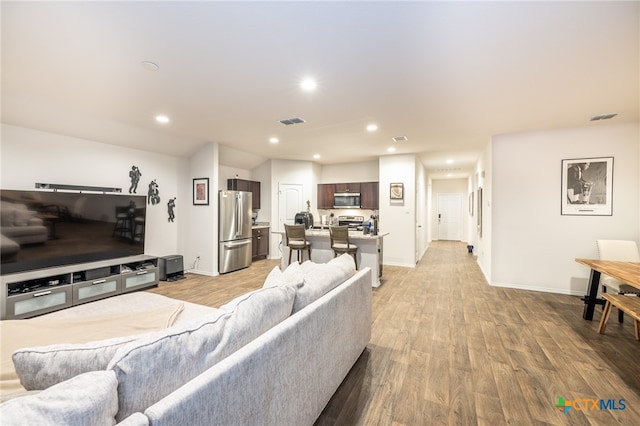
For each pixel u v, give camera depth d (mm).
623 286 2967
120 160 4418
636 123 3719
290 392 1323
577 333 2775
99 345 914
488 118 3570
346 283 2062
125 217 4203
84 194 3748
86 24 1761
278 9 1624
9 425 580
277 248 6914
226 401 958
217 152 5121
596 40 1918
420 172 6863
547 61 2197
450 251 8016
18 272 3191
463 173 8938
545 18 1701
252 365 1073
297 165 7078
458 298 3854
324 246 4871
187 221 5406
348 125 3912
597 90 2723
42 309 3139
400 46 2006
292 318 1393
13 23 1742
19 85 2666
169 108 3266
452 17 1694
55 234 3482
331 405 1778
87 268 3551
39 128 3520
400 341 2623
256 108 3246
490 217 4500
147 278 4246
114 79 2531
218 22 1745
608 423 1630
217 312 1187
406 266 5961
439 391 1914
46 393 660
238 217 5590
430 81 2553
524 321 3072
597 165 3879
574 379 2039
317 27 1795
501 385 1976
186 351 962
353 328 2104
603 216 3867
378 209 6777
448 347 2510
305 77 2486
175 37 1907
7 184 3324
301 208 7090
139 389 830
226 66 2301
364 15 1677
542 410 1733
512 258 4359
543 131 4137
